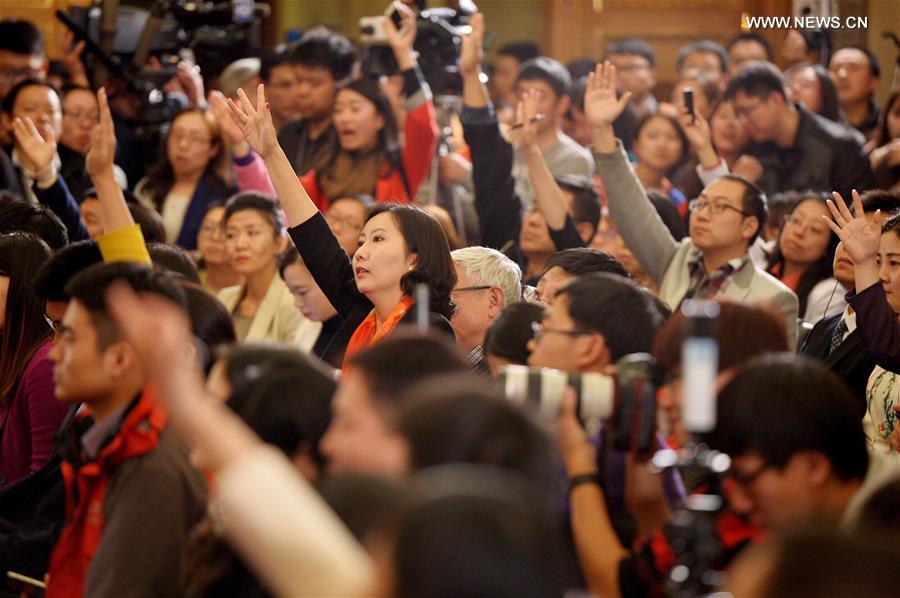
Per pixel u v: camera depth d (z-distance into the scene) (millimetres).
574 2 25422
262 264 13445
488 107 13812
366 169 15336
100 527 7031
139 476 6836
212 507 6027
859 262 9586
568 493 6461
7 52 18500
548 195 13180
